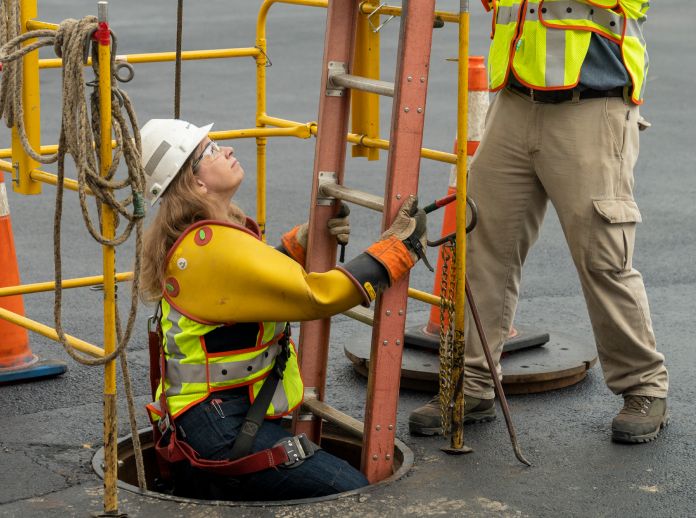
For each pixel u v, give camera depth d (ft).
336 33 17.33
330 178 17.70
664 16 76.64
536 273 29.73
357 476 16.78
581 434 18.97
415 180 16.44
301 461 16.39
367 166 42.01
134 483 18.74
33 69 19.66
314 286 15.90
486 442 18.62
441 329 17.51
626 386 18.71
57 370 22.06
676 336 24.29
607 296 18.29
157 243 16.57
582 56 17.48
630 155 17.95
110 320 15.06
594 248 17.94
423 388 21.36
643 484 16.90
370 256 16.16
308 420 18.56
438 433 18.97
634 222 18.13
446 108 51.16
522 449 18.30
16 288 19.75
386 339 16.89
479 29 69.82
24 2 19.35
